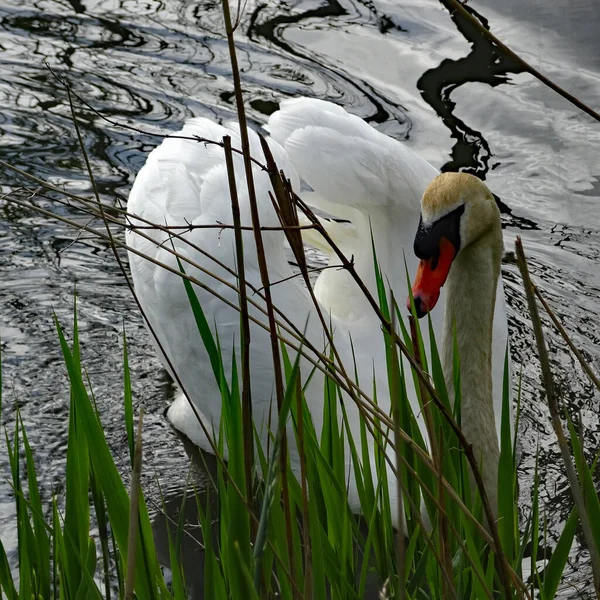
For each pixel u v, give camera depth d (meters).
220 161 9.34
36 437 9.70
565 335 5.39
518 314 11.68
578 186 13.52
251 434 4.89
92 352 11.04
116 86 15.67
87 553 5.42
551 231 12.91
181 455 9.77
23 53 16.47
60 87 15.60
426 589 6.57
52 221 13.03
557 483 9.16
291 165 9.20
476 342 7.27
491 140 14.32
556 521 8.64
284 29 17.14
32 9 17.78
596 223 12.99
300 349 4.88
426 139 14.38
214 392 9.34
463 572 5.85
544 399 10.35
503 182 13.65
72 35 17.03
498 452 7.29
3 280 12.03
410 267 9.62
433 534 5.93
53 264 12.35
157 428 10.11
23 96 15.38
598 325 11.45
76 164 13.91
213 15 17.58
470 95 15.26
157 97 15.38
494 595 6.70
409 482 6.00
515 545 6.06
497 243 7.18
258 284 8.91
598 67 15.49
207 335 5.25
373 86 15.58
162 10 17.84
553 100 14.98
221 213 9.00
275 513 5.16
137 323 11.52
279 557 5.00
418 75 15.77
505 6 17.19
